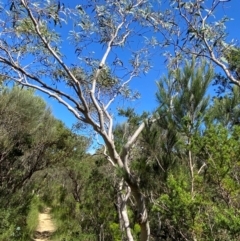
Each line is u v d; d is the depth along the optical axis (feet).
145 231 17.46
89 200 41.01
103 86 22.03
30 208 56.49
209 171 13.80
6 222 37.32
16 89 38.52
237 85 16.44
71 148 53.62
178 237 17.57
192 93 15.89
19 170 48.55
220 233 13.29
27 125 41.14
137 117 22.09
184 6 17.35
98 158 40.24
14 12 17.13
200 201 13.56
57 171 62.44
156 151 17.53
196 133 13.84
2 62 16.84
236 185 13.39
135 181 17.16
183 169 16.70
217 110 16.78
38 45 17.80
